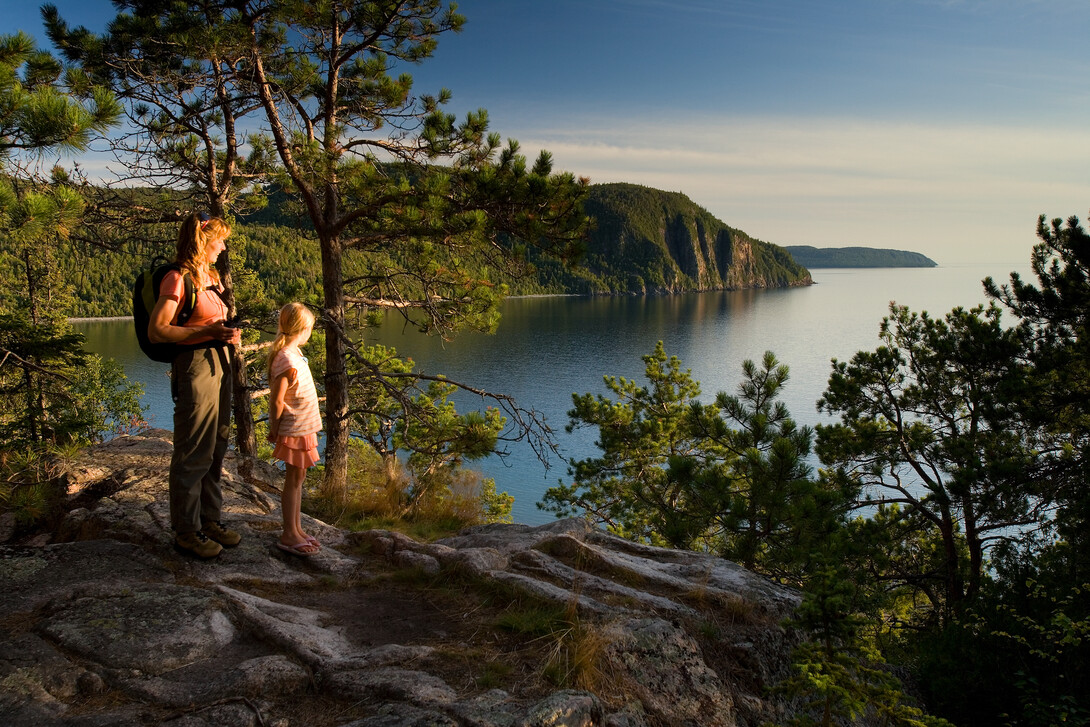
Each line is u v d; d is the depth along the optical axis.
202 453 3.76
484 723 2.37
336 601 3.66
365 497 6.62
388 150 9.86
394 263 10.97
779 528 8.97
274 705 2.50
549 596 3.65
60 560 3.50
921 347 13.48
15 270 23.59
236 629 3.05
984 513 11.27
